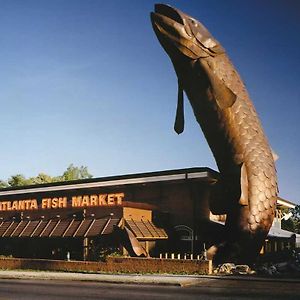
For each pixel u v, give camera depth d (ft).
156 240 91.91
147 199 99.40
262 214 71.67
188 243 93.04
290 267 74.49
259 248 73.67
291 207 141.69
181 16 72.38
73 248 101.65
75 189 105.70
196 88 74.84
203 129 77.10
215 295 47.50
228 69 74.95
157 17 73.46
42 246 106.52
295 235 129.49
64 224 100.58
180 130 79.41
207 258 73.46
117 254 82.02
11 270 84.17
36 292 51.75
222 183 74.54
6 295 49.01
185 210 94.94
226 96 72.84
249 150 72.90
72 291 52.65
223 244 74.28
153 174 97.19
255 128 74.74
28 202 111.86
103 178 102.68
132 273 74.33
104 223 92.38
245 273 69.41
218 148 75.15
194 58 73.05
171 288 55.21
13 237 108.27
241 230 71.31
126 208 90.79
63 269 81.66
